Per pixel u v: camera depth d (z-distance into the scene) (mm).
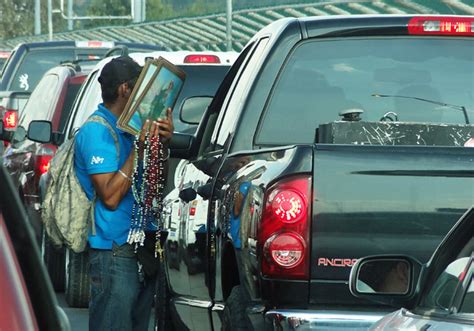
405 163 12898
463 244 9688
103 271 15438
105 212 15375
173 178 22656
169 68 15453
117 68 15469
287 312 12812
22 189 30094
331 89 16156
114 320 15500
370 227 12883
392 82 16484
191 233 16875
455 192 12898
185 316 17422
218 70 27766
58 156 15602
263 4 95438
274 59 15969
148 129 15320
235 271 14961
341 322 12727
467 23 16547
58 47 53281
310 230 12914
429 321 9500
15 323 6867
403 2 85500
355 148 12953
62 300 27016
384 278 12578
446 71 16625
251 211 13461
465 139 14539
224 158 15656
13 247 7102
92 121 15438
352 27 16297
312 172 12922
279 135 15859
